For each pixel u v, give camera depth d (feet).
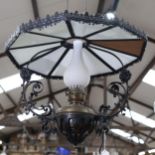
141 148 24.97
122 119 34.19
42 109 5.12
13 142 38.99
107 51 5.20
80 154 6.67
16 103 28.35
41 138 35.78
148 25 17.87
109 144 40.37
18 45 4.91
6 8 15.87
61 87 29.73
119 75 5.30
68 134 4.62
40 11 17.03
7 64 21.04
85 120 4.58
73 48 4.96
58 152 27.12
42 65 5.59
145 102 28.48
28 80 5.37
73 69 4.68
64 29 4.40
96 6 17.76
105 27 4.29
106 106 5.03
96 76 5.73
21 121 29.43
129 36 4.57
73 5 17.40
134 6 16.93
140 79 22.89
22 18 16.93
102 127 4.88
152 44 19.29
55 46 5.15
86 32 4.50
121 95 5.09
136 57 5.19
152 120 32.24
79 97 4.82
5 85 24.77
